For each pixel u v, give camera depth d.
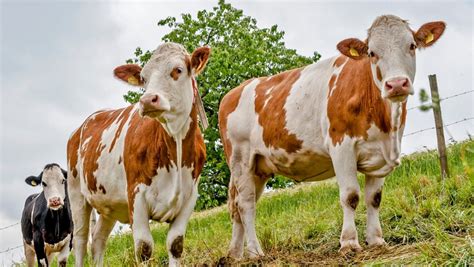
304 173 8.23
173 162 7.29
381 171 7.57
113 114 8.32
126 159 7.51
